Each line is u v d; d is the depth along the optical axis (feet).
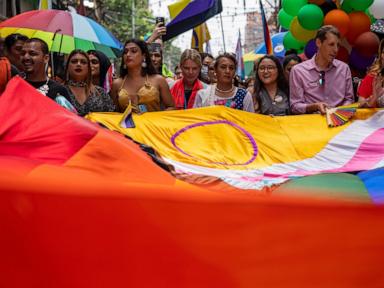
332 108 16.60
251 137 15.67
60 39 26.53
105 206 6.31
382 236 6.02
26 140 9.77
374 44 21.80
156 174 9.63
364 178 11.30
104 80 21.88
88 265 6.57
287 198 6.04
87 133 9.93
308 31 23.02
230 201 6.08
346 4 22.65
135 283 6.55
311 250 6.15
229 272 6.33
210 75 23.93
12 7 55.98
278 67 18.84
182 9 28.12
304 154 15.46
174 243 6.33
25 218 6.45
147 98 17.98
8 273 6.71
